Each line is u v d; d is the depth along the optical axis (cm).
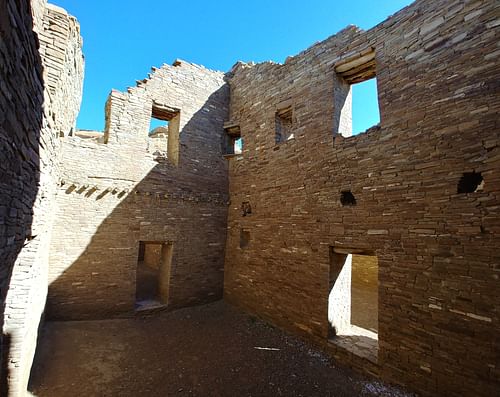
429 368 510
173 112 1097
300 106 850
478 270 466
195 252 1056
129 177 945
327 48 785
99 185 886
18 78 272
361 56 702
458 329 481
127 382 568
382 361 577
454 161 508
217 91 1195
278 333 800
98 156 894
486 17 488
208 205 1105
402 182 580
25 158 336
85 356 646
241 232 1071
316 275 739
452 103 519
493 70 473
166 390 548
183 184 1058
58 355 633
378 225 613
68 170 840
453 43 527
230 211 1138
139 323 870
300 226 802
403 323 554
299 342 746
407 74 592
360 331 760
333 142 733
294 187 838
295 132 855
